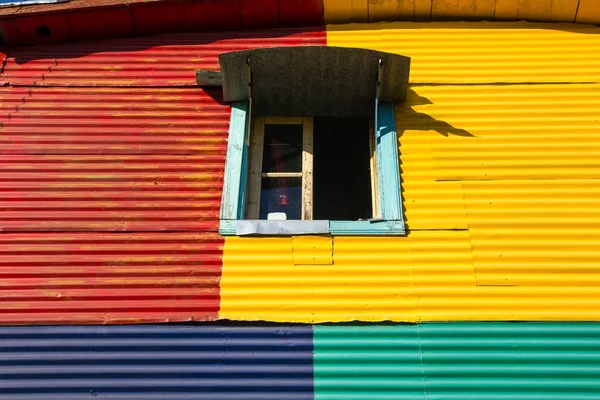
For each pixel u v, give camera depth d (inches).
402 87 208.5
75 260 181.8
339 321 170.4
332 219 206.2
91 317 172.6
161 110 213.8
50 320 172.2
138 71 223.6
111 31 232.5
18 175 198.5
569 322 170.7
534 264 179.3
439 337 168.2
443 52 226.2
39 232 187.3
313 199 208.2
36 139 206.7
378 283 175.8
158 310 173.5
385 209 188.2
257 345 168.1
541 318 170.9
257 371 164.4
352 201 209.6
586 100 213.5
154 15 230.1
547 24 233.0
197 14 231.0
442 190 193.6
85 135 207.6
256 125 216.4
